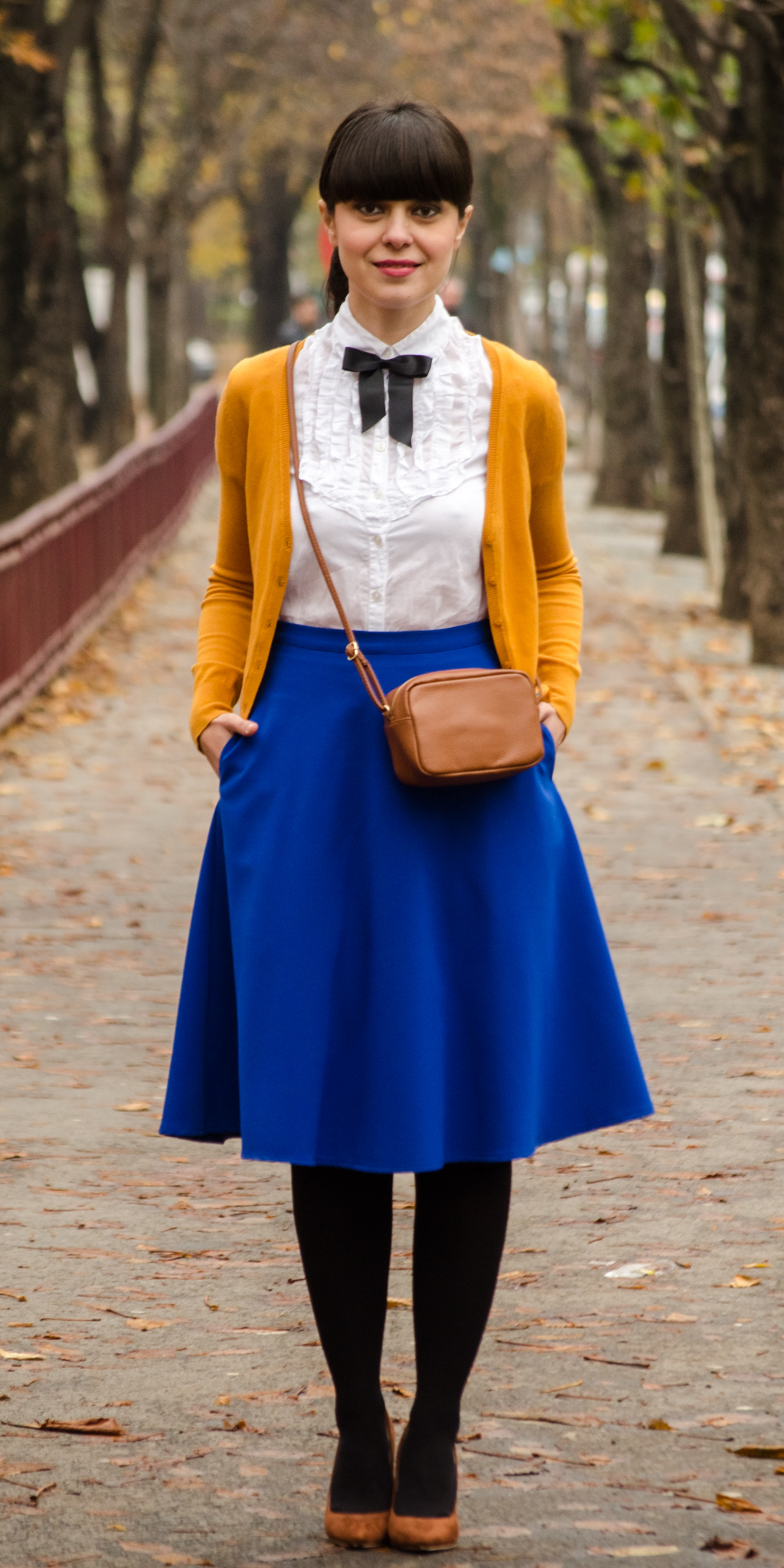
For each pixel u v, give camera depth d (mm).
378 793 4230
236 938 4293
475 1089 4242
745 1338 5465
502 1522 4359
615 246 37844
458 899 4242
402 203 4238
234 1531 4355
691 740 16672
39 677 18688
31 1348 5480
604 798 14398
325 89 51031
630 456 38531
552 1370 5242
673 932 10695
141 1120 7820
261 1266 6191
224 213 75188
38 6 24781
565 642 4609
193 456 39406
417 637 4297
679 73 23625
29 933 10836
